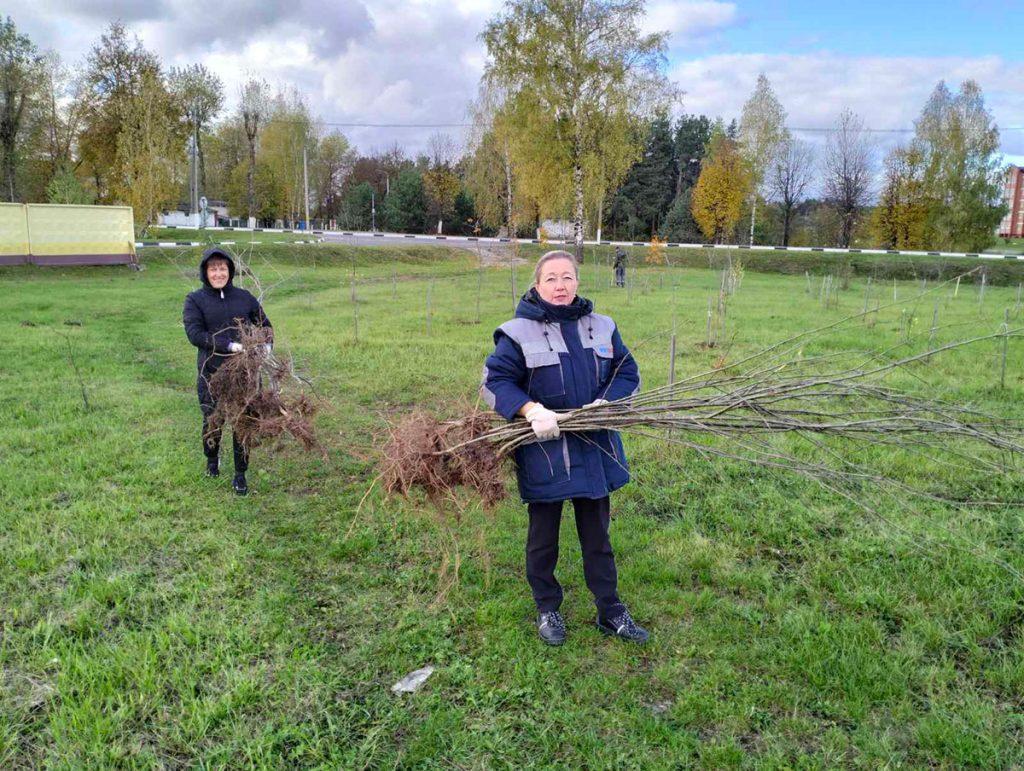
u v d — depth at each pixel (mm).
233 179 64938
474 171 43219
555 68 30766
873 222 48156
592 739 2674
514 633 3344
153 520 4570
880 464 5613
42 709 2834
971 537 4258
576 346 3180
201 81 51656
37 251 22141
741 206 48656
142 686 2920
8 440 6160
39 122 43250
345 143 81562
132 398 7801
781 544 4340
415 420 3395
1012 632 3350
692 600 3656
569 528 4496
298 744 2674
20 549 4078
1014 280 30578
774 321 14367
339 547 4234
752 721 2801
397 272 27859
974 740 2627
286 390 5828
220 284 5227
